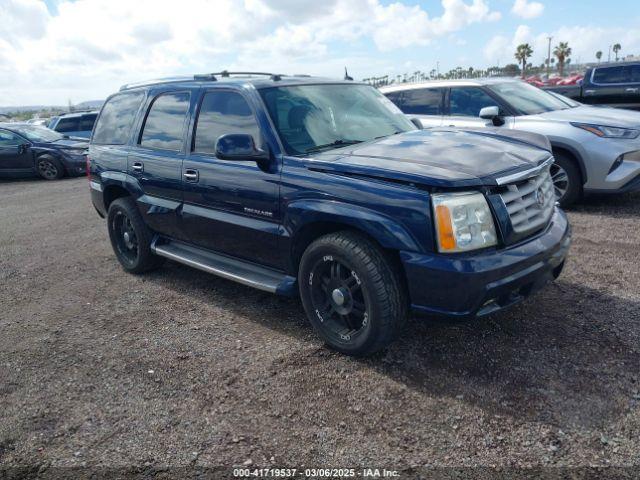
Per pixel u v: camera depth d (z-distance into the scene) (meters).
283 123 3.81
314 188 3.38
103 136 5.62
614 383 2.96
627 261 4.71
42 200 10.94
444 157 3.28
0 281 5.61
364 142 3.91
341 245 3.22
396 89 8.23
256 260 4.04
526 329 3.62
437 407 2.88
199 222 4.36
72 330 4.24
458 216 2.89
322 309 3.54
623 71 13.05
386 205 3.05
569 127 6.32
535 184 3.36
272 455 2.62
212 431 2.83
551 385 2.99
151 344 3.88
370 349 3.29
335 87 4.47
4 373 3.62
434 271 2.91
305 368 3.37
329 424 2.82
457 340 3.55
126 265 5.52
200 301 4.64
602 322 3.64
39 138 14.51
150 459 2.65
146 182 4.82
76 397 3.26
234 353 3.64
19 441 2.87
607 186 6.16
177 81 4.82
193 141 4.39
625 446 2.49
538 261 3.15
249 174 3.81
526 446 2.54
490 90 7.20
